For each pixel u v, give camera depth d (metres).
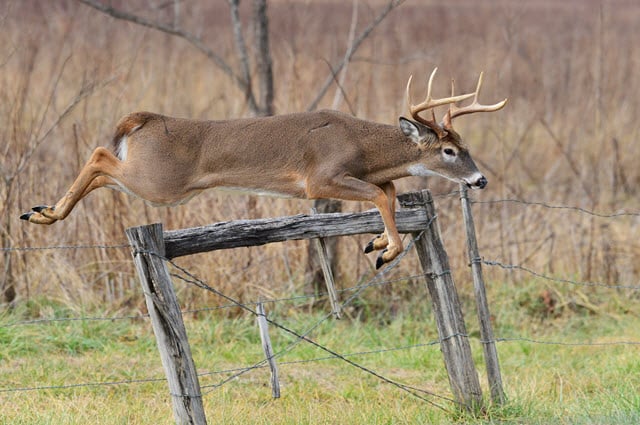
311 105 17.61
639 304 18.41
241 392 13.99
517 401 12.85
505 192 20.17
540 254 19.31
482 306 12.70
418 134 12.52
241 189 12.07
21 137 16.97
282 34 25.09
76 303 16.47
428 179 20.52
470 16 38.16
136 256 10.59
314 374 14.84
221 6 40.91
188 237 10.78
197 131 11.90
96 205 17.33
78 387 13.73
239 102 20.48
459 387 12.56
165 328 10.61
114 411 12.70
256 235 11.16
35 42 22.30
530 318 17.92
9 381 13.81
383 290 17.62
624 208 22.47
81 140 18.03
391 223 11.81
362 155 12.38
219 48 28.94
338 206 17.12
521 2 31.83
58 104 21.62
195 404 10.70
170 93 22.27
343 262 17.66
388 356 15.73
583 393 13.80
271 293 16.94
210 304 16.80
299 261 17.55
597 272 18.98
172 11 28.64
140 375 14.33
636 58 29.81
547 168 24.97
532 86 27.62
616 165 21.86
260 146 11.96
